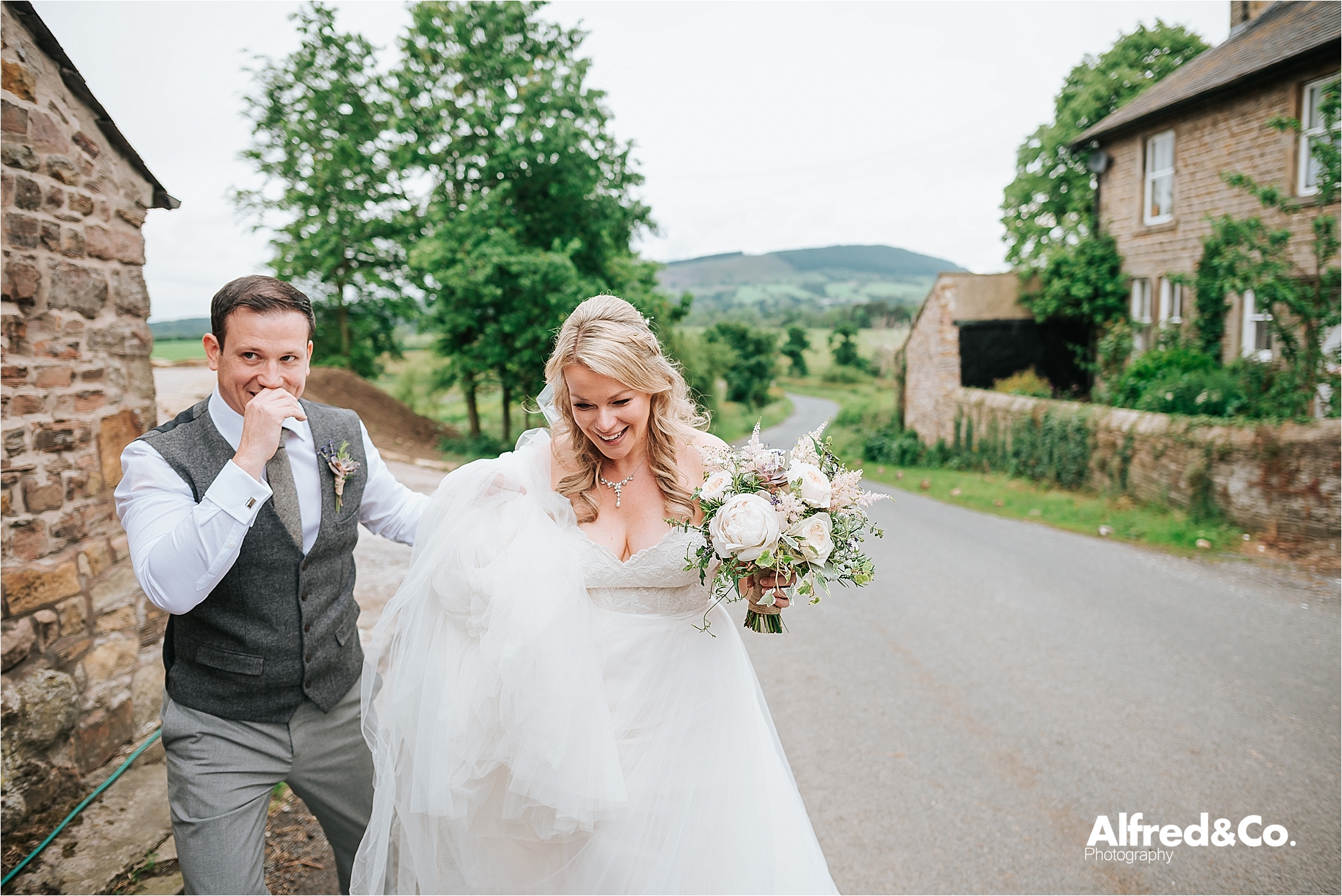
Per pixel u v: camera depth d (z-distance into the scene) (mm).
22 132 3199
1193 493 8930
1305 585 6613
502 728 2041
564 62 16688
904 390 20234
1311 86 10859
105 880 2564
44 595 3170
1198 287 11875
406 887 2141
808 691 4520
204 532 1771
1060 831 3096
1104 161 15289
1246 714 4160
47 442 3281
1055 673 4750
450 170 16922
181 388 11867
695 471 2301
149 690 3785
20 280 3164
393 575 5867
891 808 3258
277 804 3129
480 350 16094
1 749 2773
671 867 2021
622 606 2152
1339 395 8828
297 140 17625
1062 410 11883
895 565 7480
